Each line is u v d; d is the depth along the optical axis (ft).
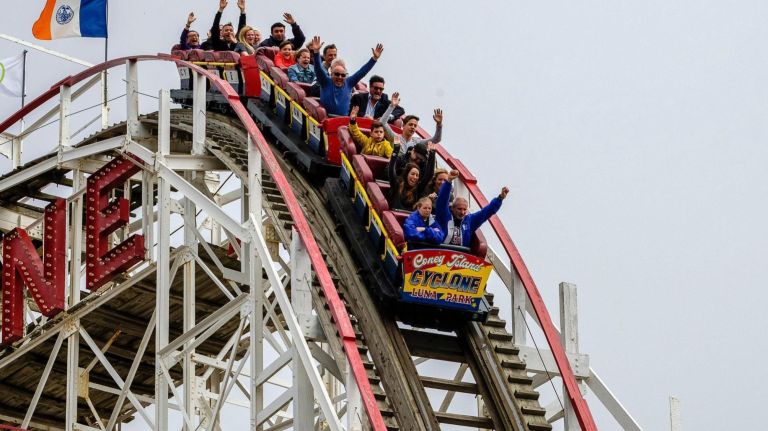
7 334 149.48
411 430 103.71
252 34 157.89
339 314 104.32
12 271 150.92
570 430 109.81
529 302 121.49
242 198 135.23
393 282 110.93
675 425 114.52
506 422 107.86
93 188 143.13
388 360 108.27
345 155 121.39
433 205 115.55
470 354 113.29
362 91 145.48
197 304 150.82
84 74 145.28
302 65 142.92
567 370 111.45
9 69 174.91
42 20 169.99
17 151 167.63
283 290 110.32
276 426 119.24
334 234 119.85
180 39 161.58
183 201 134.51
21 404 161.58
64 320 141.08
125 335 151.94
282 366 111.24
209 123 143.43
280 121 136.67
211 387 152.35
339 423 101.86
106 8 168.25
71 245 156.25
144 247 138.10
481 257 113.29
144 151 132.77
